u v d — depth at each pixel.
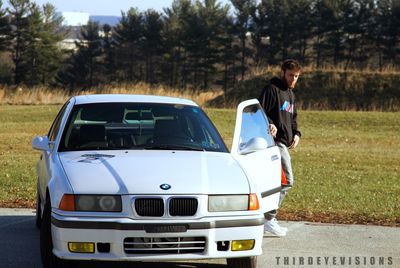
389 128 38.91
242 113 11.11
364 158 25.78
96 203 8.66
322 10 127.88
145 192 8.66
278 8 130.88
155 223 8.53
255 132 11.50
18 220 13.22
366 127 39.12
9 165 21.55
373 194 17.23
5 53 138.88
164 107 11.20
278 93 12.32
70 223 8.55
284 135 12.39
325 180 19.75
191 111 11.31
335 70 61.22
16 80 132.12
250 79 61.03
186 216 8.68
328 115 42.69
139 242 8.55
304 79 59.81
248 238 8.92
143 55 143.88
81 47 144.25
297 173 21.12
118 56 144.25
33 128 35.75
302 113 43.31
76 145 10.45
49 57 132.62
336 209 14.95
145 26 140.75
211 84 135.75
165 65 138.12
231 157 10.27
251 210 9.01
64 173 9.24
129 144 10.41
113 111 10.96
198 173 9.20
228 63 134.88
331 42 129.62
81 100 11.36
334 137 33.97
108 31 145.50
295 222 13.50
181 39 134.00
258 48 134.38
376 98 57.06
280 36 131.75
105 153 10.04
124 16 143.12
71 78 142.62
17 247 11.02
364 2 127.06
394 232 12.67
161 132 10.69
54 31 136.25
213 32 132.25
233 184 9.08
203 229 8.65
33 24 130.12
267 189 10.88
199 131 10.89
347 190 17.80
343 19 127.88
